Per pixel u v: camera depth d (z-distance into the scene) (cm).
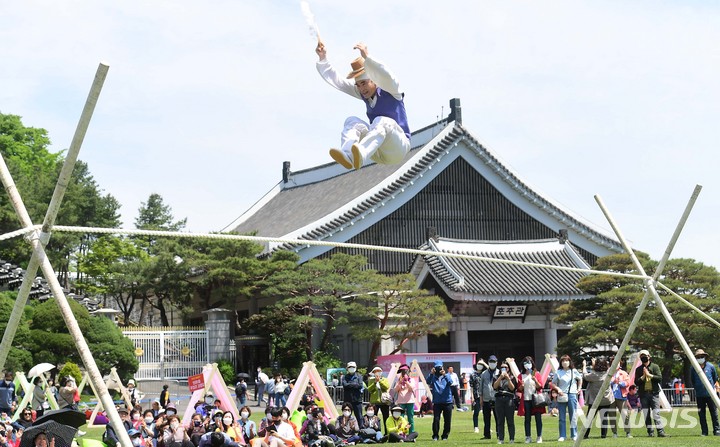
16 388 3178
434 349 5188
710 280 4116
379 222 5569
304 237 5341
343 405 2431
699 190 1270
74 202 6412
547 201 5828
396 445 2208
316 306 5091
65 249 6212
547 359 2927
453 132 5641
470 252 5231
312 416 2292
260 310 5778
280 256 5166
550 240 5488
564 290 5028
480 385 2358
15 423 2277
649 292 1349
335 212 5475
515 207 5866
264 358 5678
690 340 3981
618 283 4419
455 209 5716
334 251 5462
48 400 2667
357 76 1001
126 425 2005
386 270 5528
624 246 1394
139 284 6019
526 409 2123
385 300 4669
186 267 5719
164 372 5116
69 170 798
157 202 9012
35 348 3966
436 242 5122
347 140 960
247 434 2155
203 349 5262
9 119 7369
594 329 4262
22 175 6256
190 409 2512
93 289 6512
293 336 4869
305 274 4788
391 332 4672
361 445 2280
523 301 5044
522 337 5341
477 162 5756
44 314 4025
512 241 5372
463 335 5031
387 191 5534
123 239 6694
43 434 1480
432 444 2186
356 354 5125
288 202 7162
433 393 2330
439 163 5666
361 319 5028
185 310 6200
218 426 1964
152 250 6612
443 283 4916
